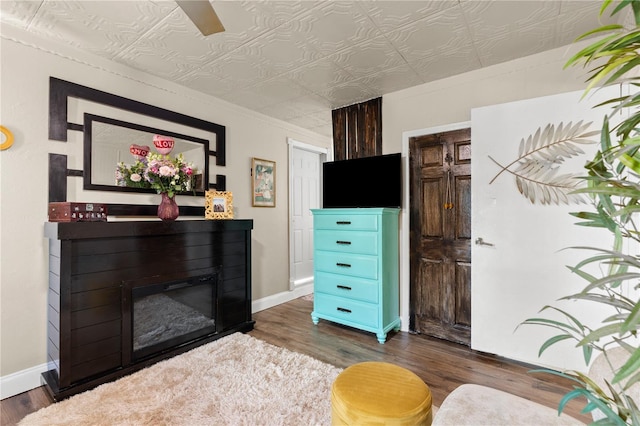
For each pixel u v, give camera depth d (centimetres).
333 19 193
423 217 294
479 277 240
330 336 285
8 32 195
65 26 197
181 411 172
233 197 337
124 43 218
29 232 203
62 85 217
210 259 272
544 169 216
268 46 224
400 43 222
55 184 213
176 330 249
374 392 114
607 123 76
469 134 268
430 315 288
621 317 68
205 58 241
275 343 269
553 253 213
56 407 175
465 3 179
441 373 217
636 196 62
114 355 209
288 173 408
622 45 63
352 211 291
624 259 68
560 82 230
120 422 163
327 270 311
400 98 307
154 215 263
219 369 217
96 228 199
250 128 358
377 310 274
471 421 94
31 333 203
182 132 291
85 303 197
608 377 100
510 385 201
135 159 255
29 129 204
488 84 259
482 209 239
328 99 328
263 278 370
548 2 178
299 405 177
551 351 212
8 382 192
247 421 164
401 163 306
